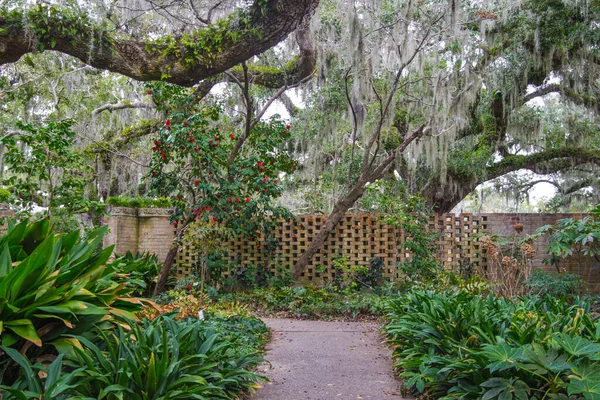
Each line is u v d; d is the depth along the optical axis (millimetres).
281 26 6289
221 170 9328
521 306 4949
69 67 12758
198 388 3211
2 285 3045
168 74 6410
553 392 3199
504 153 14750
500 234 9477
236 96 12438
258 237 9812
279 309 8305
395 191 12539
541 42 11023
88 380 2945
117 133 13992
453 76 10852
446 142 10578
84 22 6012
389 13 9789
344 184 13500
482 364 3469
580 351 3064
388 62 10406
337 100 11531
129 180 13852
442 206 13555
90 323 3551
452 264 9508
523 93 12445
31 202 7168
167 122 8648
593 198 17281
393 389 4238
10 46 5926
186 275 9922
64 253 3822
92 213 11688
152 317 4805
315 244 9664
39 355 3344
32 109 13711
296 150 13969
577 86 12008
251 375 3877
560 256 9227
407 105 12969
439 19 9234
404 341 4938
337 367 4953
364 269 9055
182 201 8914
